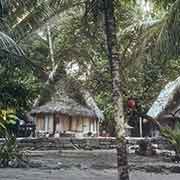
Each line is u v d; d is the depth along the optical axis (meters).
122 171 8.69
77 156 20.09
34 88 19.88
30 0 12.62
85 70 27.39
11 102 16.86
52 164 15.77
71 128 32.50
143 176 12.93
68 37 24.56
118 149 8.76
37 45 24.56
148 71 27.44
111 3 9.26
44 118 31.38
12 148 15.02
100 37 20.89
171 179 12.38
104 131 36.03
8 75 16.12
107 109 33.09
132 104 23.44
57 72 25.81
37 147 24.62
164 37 14.04
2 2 10.80
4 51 11.85
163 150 22.94
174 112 26.98
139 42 18.70
